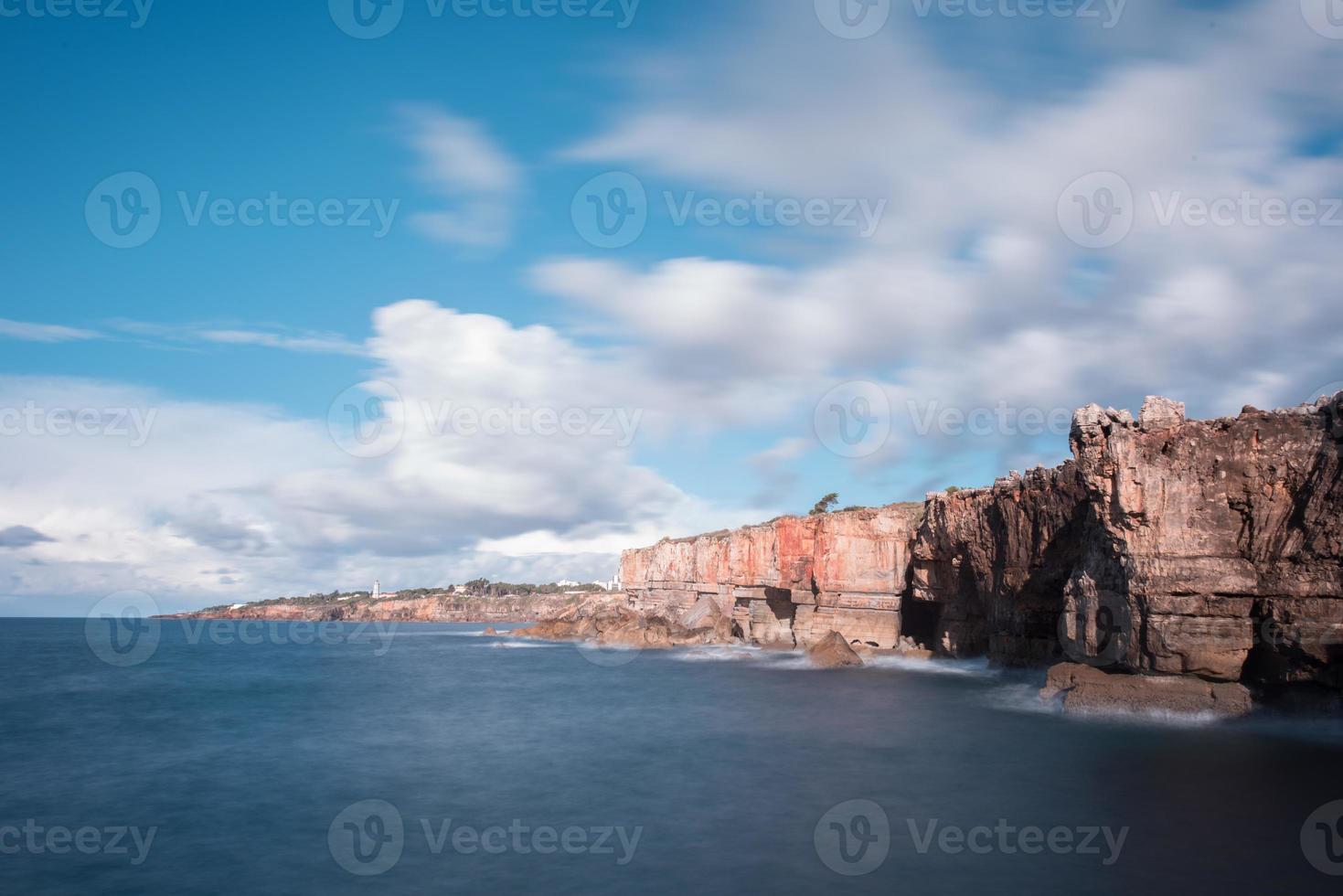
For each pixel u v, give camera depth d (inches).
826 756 1419.8
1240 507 1549.0
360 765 1455.5
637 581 5826.8
